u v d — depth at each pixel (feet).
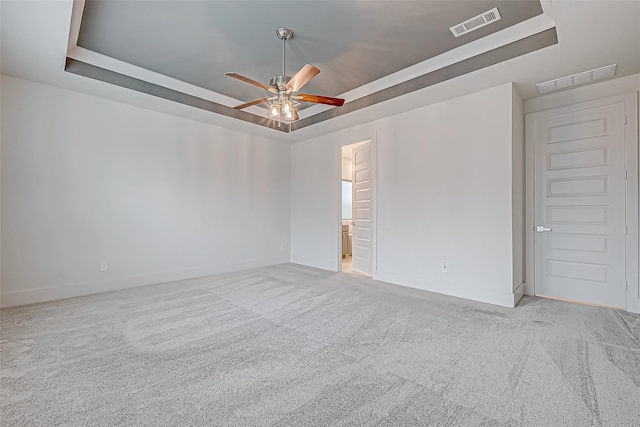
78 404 5.44
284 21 8.87
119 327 8.96
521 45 9.13
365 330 8.83
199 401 5.56
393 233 14.65
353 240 18.16
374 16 8.63
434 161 13.12
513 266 11.09
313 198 19.20
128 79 11.79
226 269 17.19
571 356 7.20
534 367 6.72
